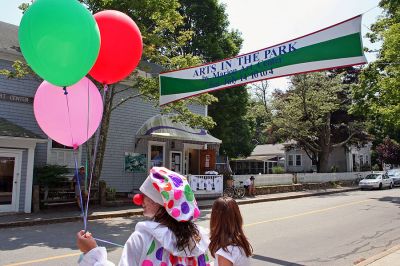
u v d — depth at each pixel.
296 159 49.88
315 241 10.45
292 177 30.19
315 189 30.88
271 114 35.75
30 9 3.32
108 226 12.79
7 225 12.42
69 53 3.30
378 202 20.88
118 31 4.06
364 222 13.86
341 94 36.47
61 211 15.41
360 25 7.50
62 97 3.70
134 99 21.84
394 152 46.34
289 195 25.14
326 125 35.31
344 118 36.88
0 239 10.36
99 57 4.06
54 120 3.68
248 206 19.56
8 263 7.77
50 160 18.19
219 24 33.00
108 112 17.28
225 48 33.31
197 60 16.73
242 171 51.00
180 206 2.38
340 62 7.68
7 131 14.63
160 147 23.11
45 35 3.22
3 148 14.74
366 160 52.00
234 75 9.22
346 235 11.37
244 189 23.95
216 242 3.04
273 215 15.70
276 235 11.25
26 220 13.05
